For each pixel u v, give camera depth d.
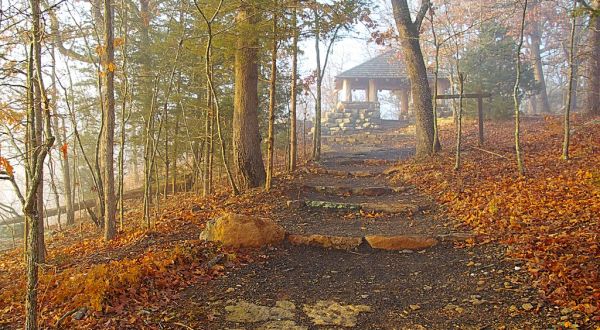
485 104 18.52
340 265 5.69
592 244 4.84
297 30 8.32
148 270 4.92
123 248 6.57
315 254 6.11
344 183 10.20
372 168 12.07
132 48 10.98
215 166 13.21
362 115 24.70
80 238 9.30
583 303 3.80
